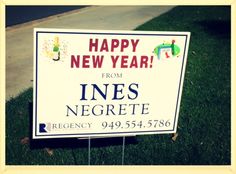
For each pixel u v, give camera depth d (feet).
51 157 4.47
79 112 3.72
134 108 3.79
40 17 10.23
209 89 6.15
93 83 3.64
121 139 4.82
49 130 3.72
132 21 9.96
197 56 7.51
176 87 3.79
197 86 6.23
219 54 7.70
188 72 6.73
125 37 3.54
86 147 4.67
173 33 3.60
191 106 5.60
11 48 7.82
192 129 5.05
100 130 3.82
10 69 6.78
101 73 3.62
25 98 5.65
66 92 3.63
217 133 5.02
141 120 3.85
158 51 3.64
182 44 3.65
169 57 3.67
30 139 4.77
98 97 3.70
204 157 4.58
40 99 3.61
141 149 4.63
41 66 3.51
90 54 3.55
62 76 3.57
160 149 4.64
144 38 3.58
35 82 3.54
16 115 5.24
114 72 3.64
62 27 9.26
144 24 9.55
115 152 4.58
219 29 9.45
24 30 9.01
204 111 5.49
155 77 3.72
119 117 3.80
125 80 3.68
